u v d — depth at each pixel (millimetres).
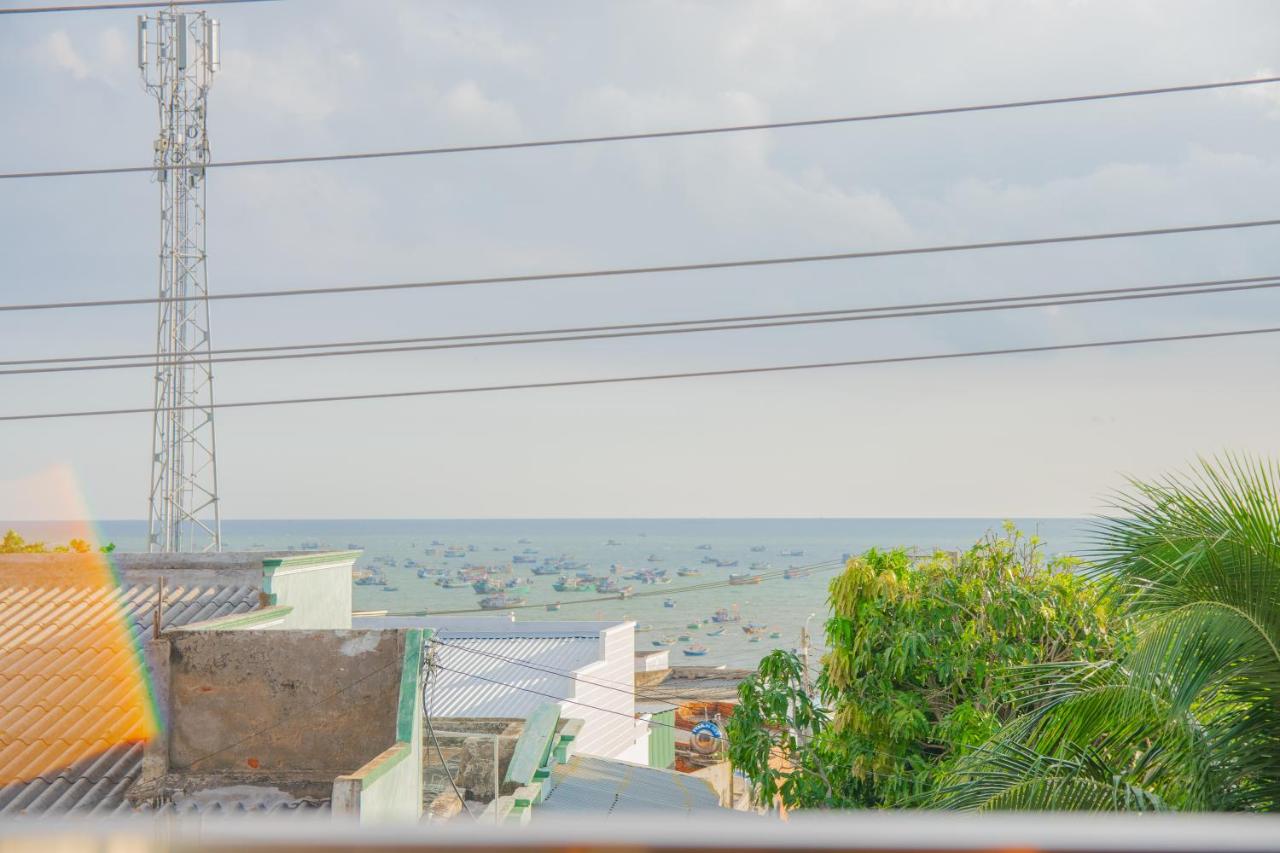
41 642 14469
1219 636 6809
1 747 12000
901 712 12375
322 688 11758
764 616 130875
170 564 16453
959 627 12828
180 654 11875
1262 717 6809
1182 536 7246
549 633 29797
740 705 13469
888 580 13250
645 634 119438
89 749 11945
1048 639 12531
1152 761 7160
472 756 14836
